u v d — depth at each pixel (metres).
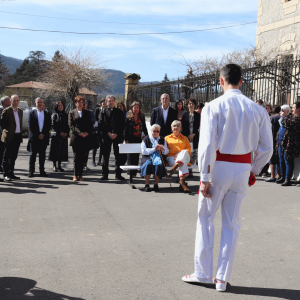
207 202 3.08
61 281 3.20
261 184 7.87
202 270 3.13
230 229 3.08
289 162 7.61
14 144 7.96
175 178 8.61
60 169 9.41
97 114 9.99
